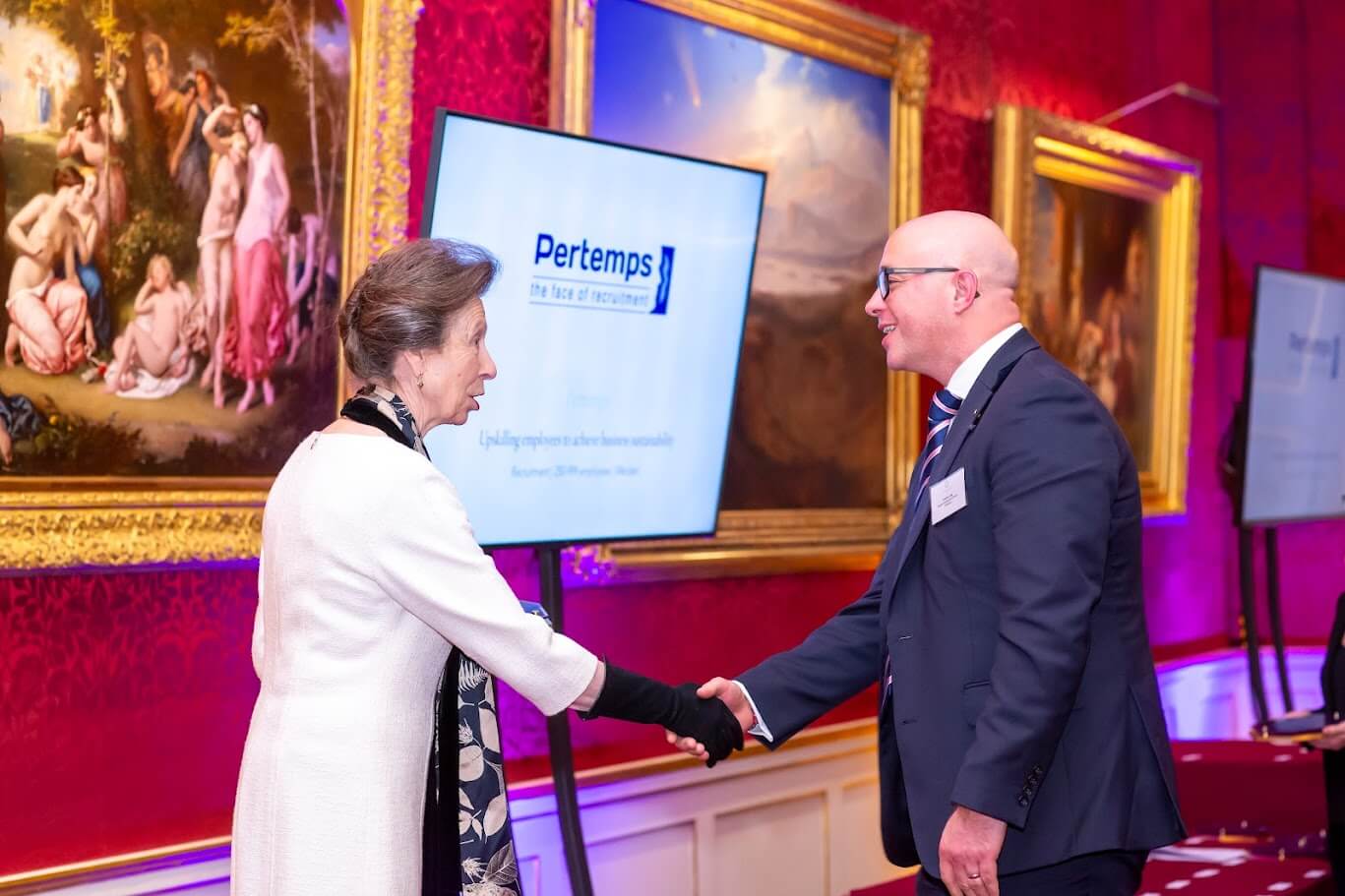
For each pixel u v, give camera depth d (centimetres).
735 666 436
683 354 347
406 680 208
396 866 201
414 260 219
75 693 291
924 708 249
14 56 274
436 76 357
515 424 314
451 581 207
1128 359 600
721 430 361
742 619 438
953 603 248
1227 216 690
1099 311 582
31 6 276
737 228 354
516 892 221
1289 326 568
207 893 303
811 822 451
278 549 211
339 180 327
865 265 471
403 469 207
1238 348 682
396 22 332
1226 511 685
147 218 294
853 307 467
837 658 294
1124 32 620
